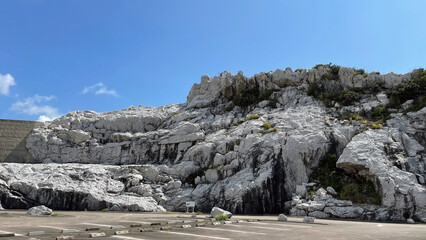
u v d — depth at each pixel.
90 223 16.28
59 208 28.84
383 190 24.98
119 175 34.47
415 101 35.22
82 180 32.31
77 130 44.09
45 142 42.75
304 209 26.12
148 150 40.56
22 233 11.90
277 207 28.73
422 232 14.29
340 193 27.55
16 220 17.94
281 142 32.62
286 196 29.66
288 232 13.54
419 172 26.64
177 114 46.47
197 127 40.47
